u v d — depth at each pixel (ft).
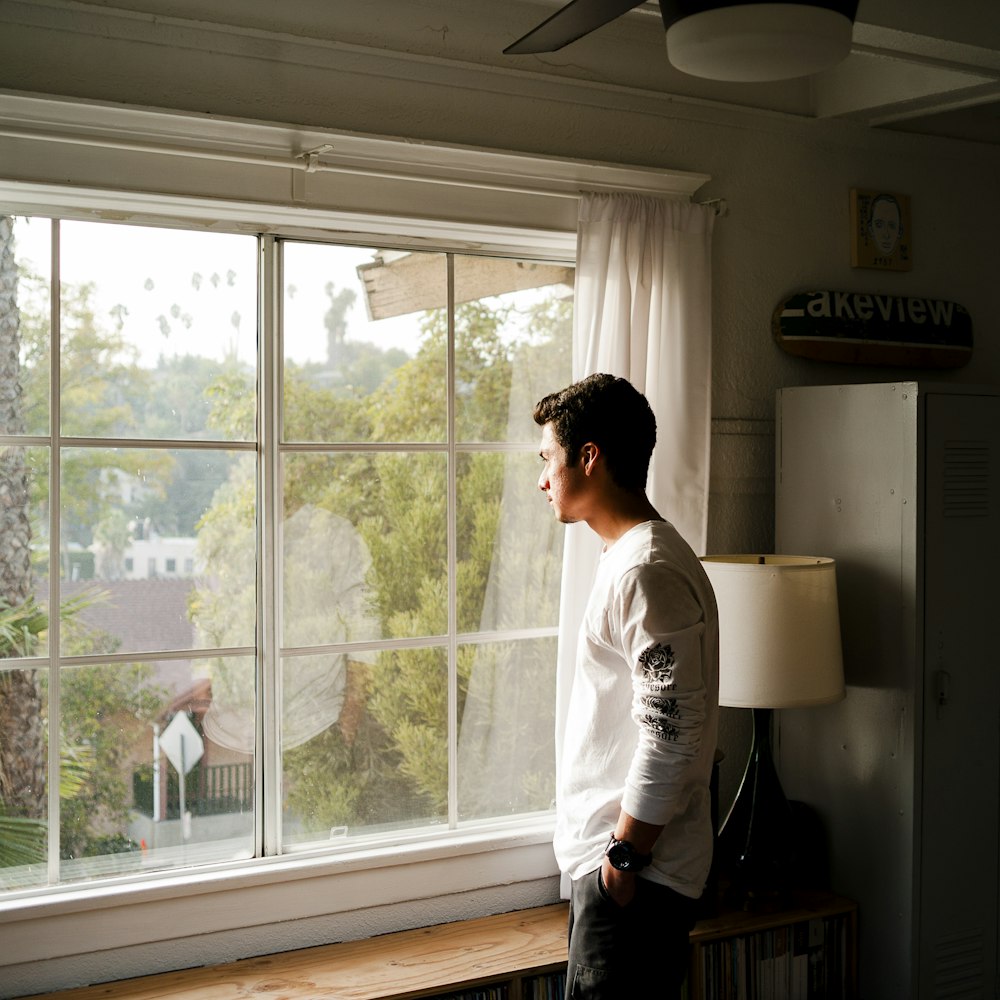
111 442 7.79
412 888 8.49
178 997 7.24
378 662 8.66
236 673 8.20
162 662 7.95
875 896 9.01
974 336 11.39
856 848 9.18
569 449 6.42
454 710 8.93
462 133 8.57
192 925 7.77
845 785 9.29
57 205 7.54
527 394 9.29
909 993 8.73
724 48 4.87
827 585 8.50
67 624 7.66
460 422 9.00
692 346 9.25
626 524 6.44
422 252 8.84
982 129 11.28
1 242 7.45
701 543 9.30
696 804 6.27
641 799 5.81
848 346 10.27
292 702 8.35
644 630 5.89
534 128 8.87
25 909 7.23
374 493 8.65
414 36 8.36
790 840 8.84
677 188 9.41
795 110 10.16
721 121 9.73
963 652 8.99
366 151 8.13
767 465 10.13
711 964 8.43
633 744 6.29
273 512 8.27
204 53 7.66
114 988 7.39
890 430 8.88
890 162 10.78
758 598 8.32
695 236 9.29
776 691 8.29
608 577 6.22
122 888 7.57
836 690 8.48
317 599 8.44
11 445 7.50
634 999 6.02
